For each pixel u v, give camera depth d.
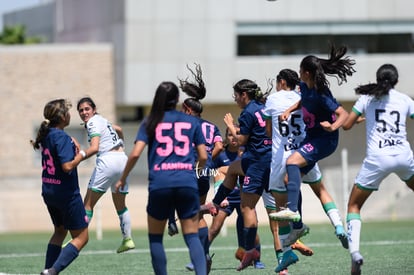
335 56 22.42
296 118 22.56
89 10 87.38
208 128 26.11
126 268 28.25
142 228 65.56
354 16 80.50
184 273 26.55
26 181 81.69
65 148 22.05
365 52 80.88
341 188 78.31
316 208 68.12
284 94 22.78
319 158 22.11
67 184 22.33
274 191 23.03
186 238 19.81
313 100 21.84
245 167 23.86
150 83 78.50
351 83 78.94
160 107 19.73
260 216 65.50
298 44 80.12
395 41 81.00
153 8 78.38
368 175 21.36
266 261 29.66
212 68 78.44
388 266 26.03
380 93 21.00
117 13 79.88
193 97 25.95
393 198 69.81
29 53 81.69
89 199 26.98
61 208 22.36
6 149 81.62
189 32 78.44
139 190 76.75
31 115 81.75
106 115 81.19
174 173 19.47
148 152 19.86
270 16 79.56
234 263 29.73
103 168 26.67
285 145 22.58
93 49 81.44
